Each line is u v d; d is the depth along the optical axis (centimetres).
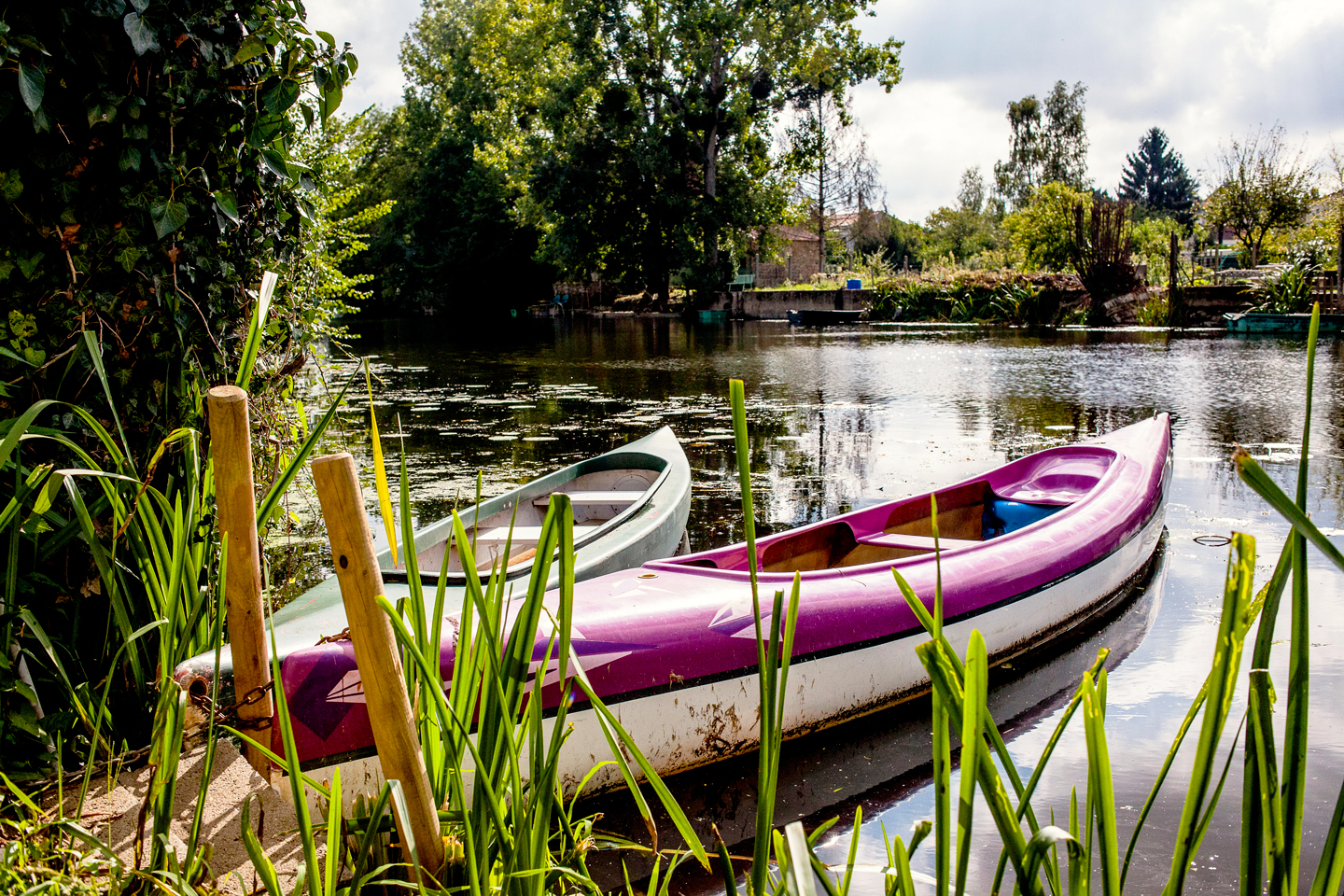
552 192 2889
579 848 167
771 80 2989
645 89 2917
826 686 297
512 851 134
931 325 2809
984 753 97
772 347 1952
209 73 220
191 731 185
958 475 670
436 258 4131
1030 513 464
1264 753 93
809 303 3272
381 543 412
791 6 2823
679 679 264
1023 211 3094
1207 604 410
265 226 266
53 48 188
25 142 189
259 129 244
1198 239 3781
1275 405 970
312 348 386
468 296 4159
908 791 263
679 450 532
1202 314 2319
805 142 3095
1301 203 2670
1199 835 100
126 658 210
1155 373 1299
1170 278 2345
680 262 3050
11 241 191
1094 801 103
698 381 1321
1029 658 363
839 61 2930
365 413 1014
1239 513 547
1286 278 2117
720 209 2972
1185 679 330
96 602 206
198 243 228
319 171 493
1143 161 8319
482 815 131
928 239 5734
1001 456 733
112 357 208
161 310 216
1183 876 101
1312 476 630
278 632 248
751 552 110
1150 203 8225
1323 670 321
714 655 271
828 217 4584
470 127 3991
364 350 1981
